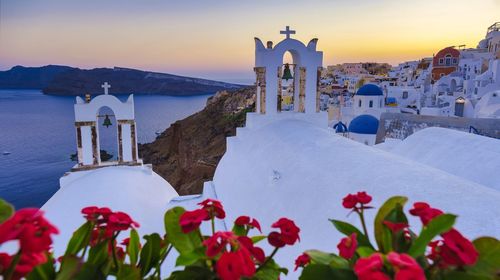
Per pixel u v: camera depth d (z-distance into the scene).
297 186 5.12
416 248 1.43
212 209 1.85
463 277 1.36
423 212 1.54
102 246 1.66
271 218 5.19
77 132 8.52
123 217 1.69
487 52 52.00
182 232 1.81
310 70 8.69
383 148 10.95
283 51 8.45
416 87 49.41
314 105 8.88
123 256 1.89
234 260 1.44
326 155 5.54
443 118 13.42
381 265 1.22
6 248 3.86
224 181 8.34
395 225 1.48
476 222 2.96
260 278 1.74
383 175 4.25
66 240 4.74
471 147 6.95
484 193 3.47
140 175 8.16
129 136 8.87
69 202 5.89
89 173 7.83
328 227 3.92
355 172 4.59
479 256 1.44
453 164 6.71
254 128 8.67
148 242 1.84
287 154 6.28
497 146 6.58
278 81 8.66
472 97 32.31
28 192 31.30
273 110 8.68
